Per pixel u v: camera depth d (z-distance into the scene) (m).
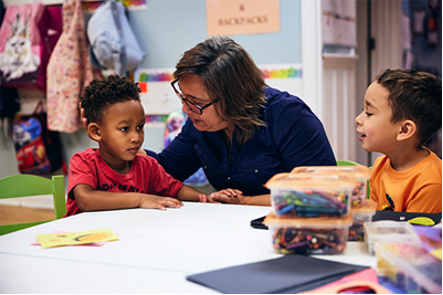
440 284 0.63
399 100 1.13
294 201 0.81
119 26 2.54
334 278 0.70
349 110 2.92
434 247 0.71
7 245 0.93
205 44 1.22
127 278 0.73
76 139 2.93
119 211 1.21
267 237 0.93
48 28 2.80
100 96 1.29
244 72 1.23
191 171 1.61
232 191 1.38
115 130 1.28
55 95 2.69
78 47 2.66
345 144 2.89
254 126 1.33
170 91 2.64
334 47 2.64
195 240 0.92
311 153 1.32
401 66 3.25
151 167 1.44
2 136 3.11
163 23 2.60
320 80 2.32
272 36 2.38
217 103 1.21
